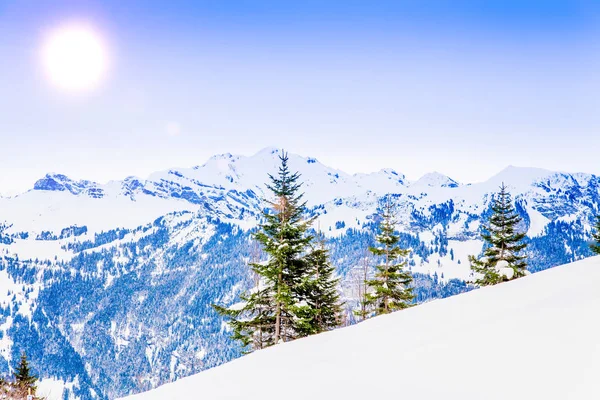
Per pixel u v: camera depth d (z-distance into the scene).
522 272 29.73
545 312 8.67
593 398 4.66
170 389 11.69
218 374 11.91
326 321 28.92
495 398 5.35
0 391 22.92
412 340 9.88
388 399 6.29
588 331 6.75
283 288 22.50
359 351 10.28
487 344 7.61
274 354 12.63
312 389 7.80
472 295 14.42
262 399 8.07
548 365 5.87
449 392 5.94
